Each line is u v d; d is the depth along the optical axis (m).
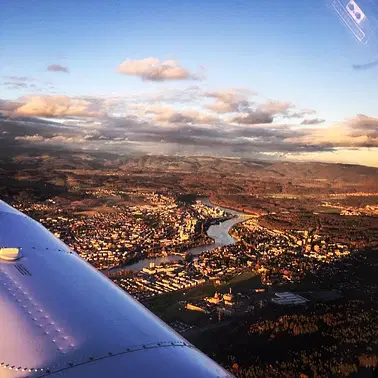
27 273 3.85
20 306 3.25
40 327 3.03
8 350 2.73
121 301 3.78
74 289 3.76
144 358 2.87
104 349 2.89
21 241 4.75
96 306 3.52
